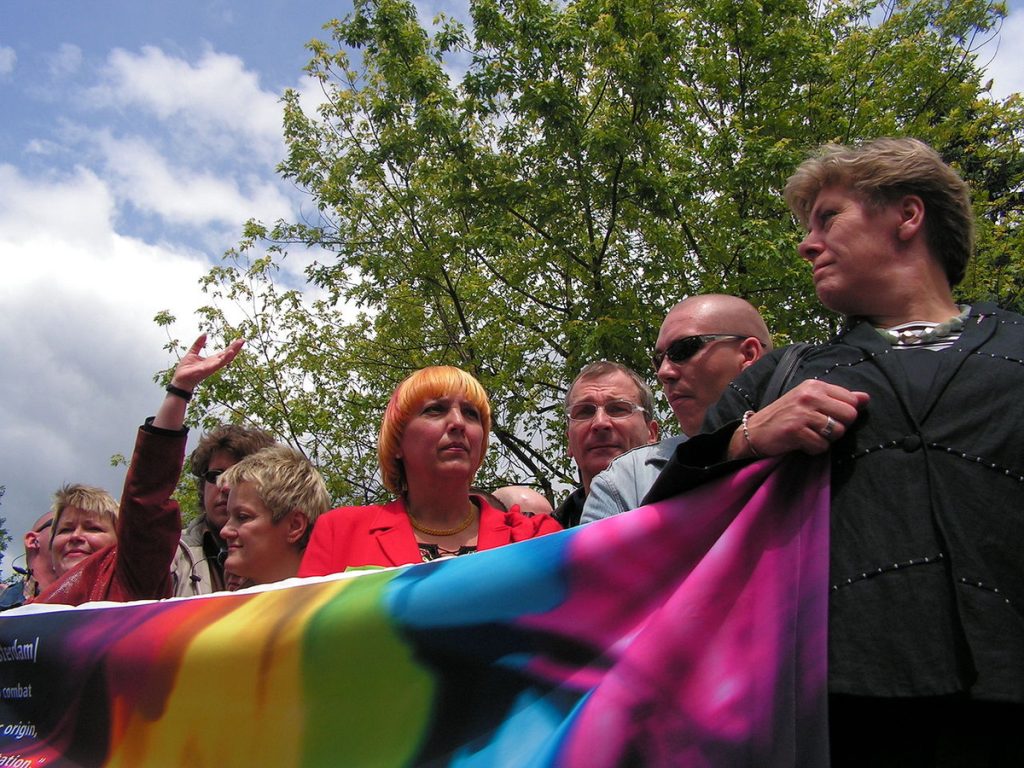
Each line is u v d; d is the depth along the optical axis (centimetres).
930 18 1414
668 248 1291
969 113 1441
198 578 394
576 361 1276
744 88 1325
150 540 327
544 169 1297
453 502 313
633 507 299
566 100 1235
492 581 215
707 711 170
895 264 199
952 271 207
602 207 1326
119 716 280
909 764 157
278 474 336
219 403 1480
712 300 322
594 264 1324
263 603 263
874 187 200
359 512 313
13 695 316
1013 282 1316
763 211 1249
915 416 174
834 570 170
